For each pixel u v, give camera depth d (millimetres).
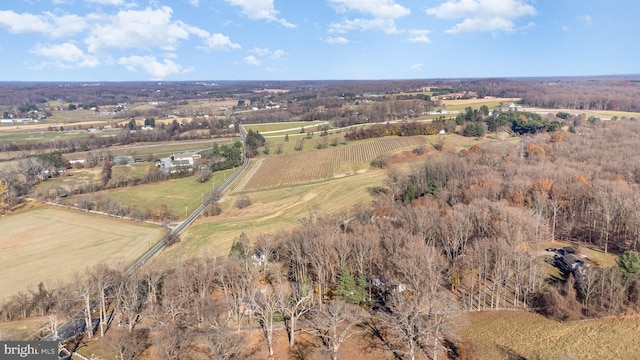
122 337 70375
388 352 68938
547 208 113125
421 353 67938
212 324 71688
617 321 71812
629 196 106938
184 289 82250
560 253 98000
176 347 68500
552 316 75375
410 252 81375
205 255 101562
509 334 71500
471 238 99250
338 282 85188
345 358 68062
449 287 88250
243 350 70500
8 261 122250
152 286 86500
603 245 102875
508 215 97188
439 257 87375
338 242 89812
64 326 82812
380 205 127500
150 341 73312
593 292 76312
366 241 90188
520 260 81062
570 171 131000
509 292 85562
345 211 138125
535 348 67375
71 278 108375
